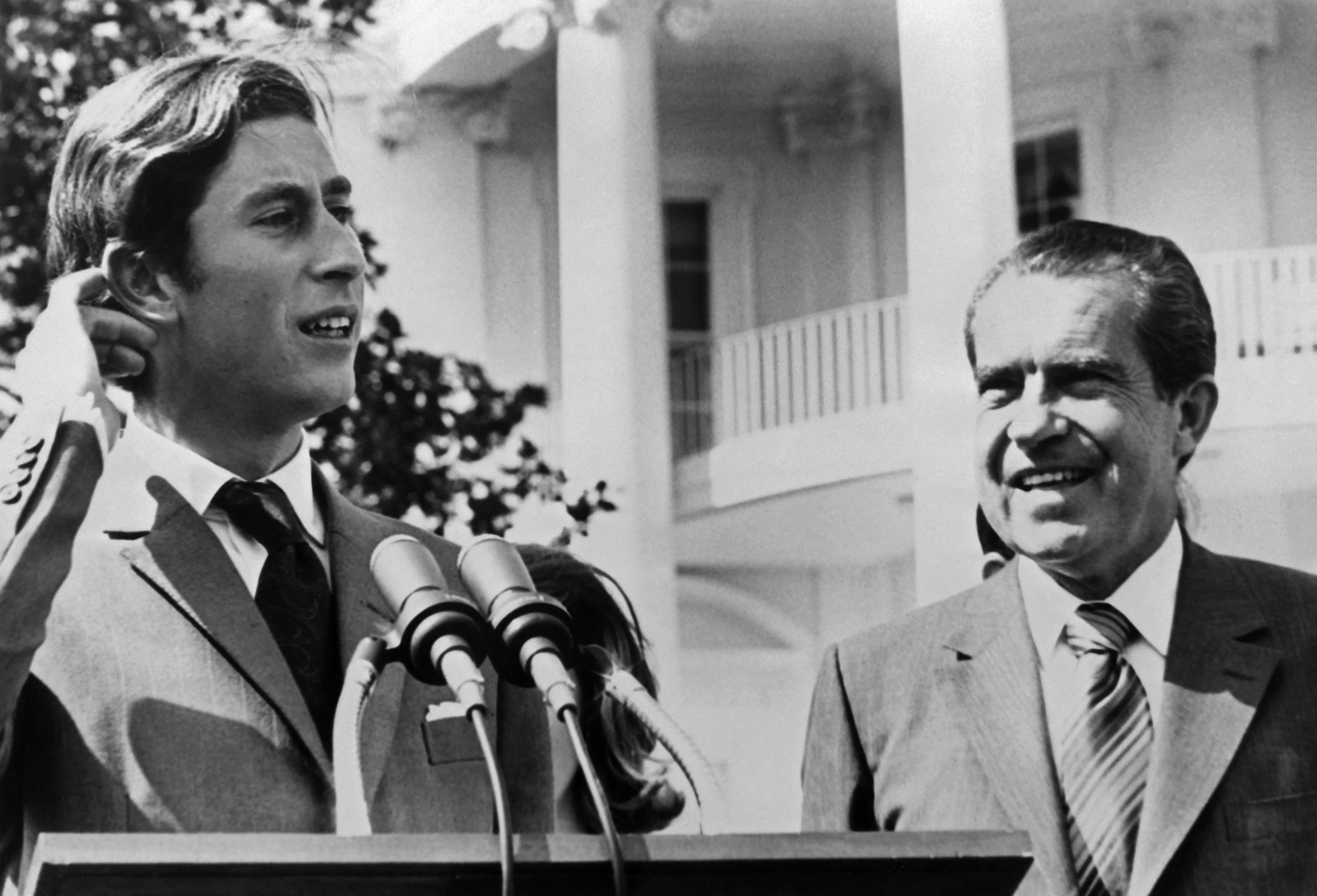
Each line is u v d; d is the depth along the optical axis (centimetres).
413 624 236
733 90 1505
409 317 1245
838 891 221
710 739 1417
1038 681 410
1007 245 1095
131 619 286
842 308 1484
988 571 434
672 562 1204
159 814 272
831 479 1384
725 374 1488
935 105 1101
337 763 239
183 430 314
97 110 318
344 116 1211
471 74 1243
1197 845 387
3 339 657
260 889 205
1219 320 1158
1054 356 418
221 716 280
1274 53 1279
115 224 308
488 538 247
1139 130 1309
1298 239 1258
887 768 412
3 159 670
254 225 309
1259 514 1088
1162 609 409
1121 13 1292
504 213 1289
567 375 1232
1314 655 400
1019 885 232
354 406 690
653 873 214
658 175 1351
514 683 240
